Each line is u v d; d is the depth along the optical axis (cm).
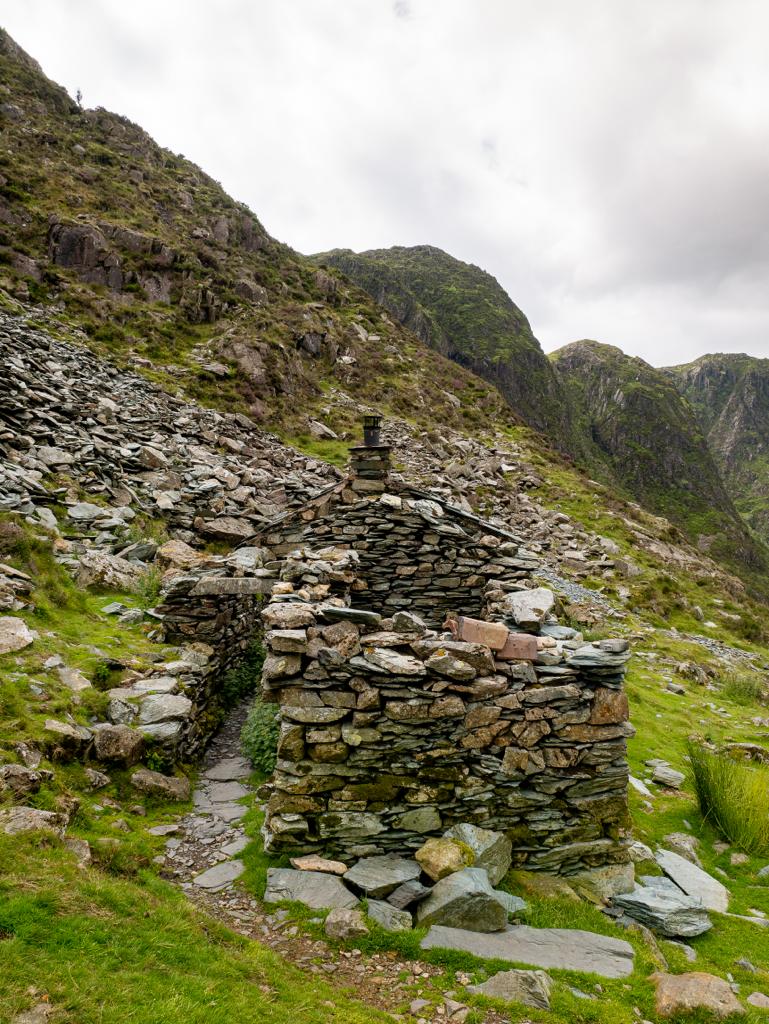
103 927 444
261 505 2258
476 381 7156
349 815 670
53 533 1419
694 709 1617
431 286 19275
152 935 463
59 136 6781
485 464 4522
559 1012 492
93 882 494
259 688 1247
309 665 688
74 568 1336
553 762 704
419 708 681
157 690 907
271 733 917
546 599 1006
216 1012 403
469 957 546
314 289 7438
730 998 516
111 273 4941
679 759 1200
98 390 2908
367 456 1509
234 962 478
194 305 5053
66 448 2009
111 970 407
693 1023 500
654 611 2869
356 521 1472
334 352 5872
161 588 1304
